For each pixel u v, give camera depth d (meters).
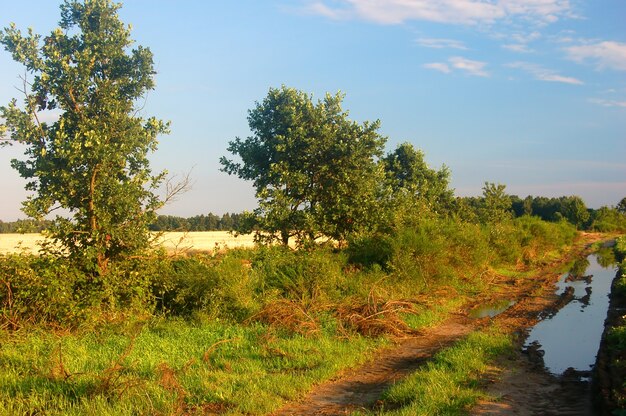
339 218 18.31
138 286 11.59
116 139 11.52
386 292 14.70
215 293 12.29
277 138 17.20
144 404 6.94
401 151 28.16
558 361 10.27
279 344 10.25
